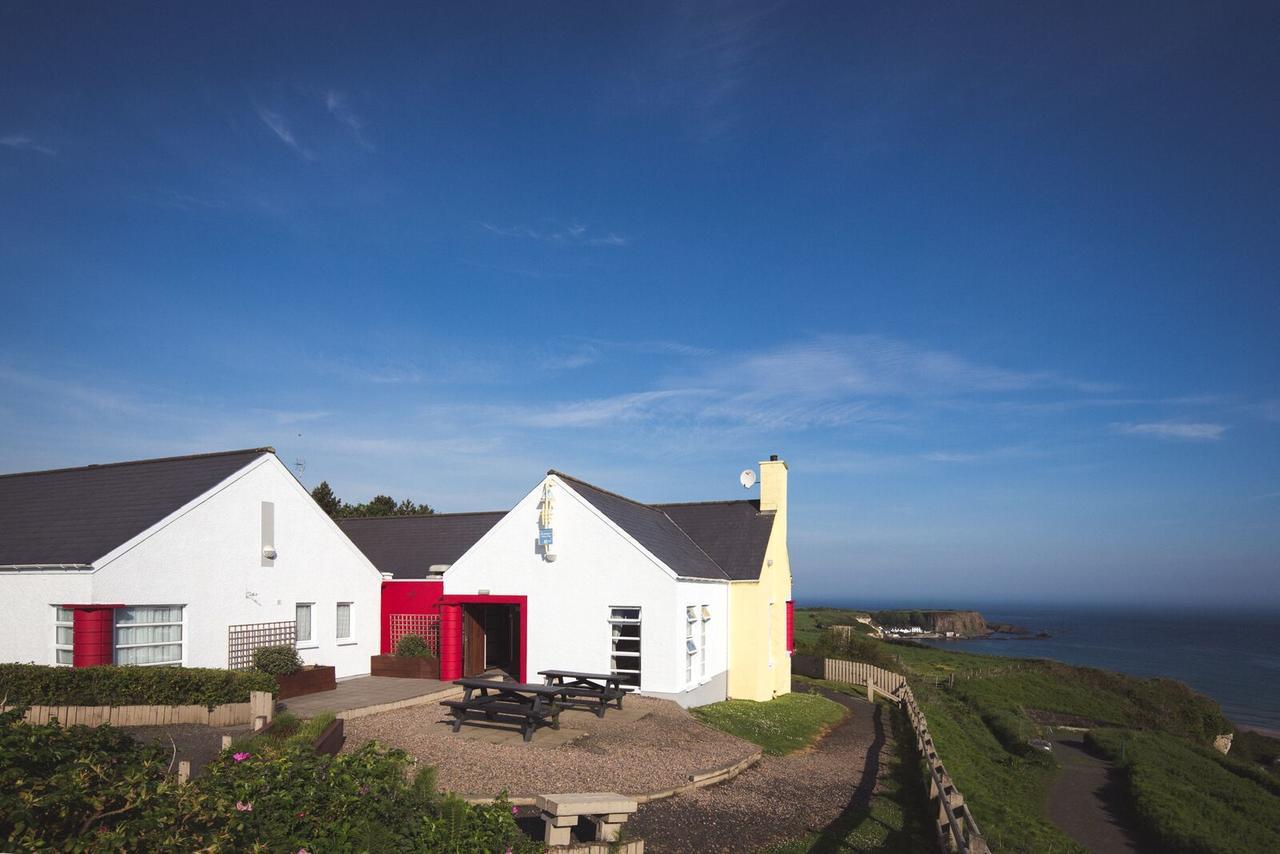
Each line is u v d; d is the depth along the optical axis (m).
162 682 15.73
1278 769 34.00
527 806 11.52
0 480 23.89
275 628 21.25
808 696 27.94
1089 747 28.05
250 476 20.83
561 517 23.06
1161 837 16.70
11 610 17.75
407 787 7.43
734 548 27.23
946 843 10.97
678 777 13.67
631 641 22.08
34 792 5.05
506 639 27.25
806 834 11.70
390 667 24.38
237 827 5.64
